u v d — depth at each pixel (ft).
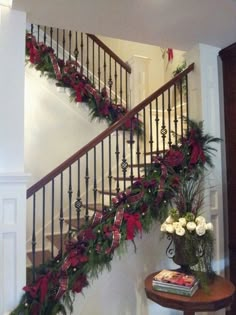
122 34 8.00
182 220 6.53
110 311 7.64
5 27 6.63
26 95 10.61
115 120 11.82
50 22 7.30
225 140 8.68
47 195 10.64
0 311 6.16
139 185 7.89
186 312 5.92
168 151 8.39
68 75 11.18
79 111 11.44
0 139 6.49
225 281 6.68
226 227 8.55
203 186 8.31
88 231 7.24
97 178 11.47
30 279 7.21
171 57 13.47
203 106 8.54
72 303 7.04
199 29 7.69
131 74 13.06
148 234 8.21
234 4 6.53
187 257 6.41
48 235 10.25
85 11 6.77
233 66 8.48
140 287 8.04
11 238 6.36
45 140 10.89
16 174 6.39
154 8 6.67
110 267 7.52
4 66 6.59
